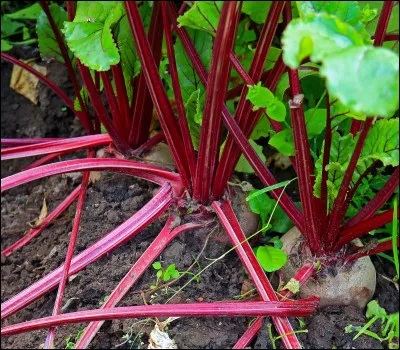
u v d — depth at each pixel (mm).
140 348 1126
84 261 1192
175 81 1116
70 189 1509
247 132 1205
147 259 1182
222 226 1250
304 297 1191
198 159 1145
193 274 1222
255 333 1110
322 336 1136
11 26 1900
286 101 1415
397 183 1075
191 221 1242
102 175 1431
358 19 851
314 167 1238
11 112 1799
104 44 1013
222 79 996
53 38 1435
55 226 1413
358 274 1177
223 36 923
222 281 1233
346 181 1029
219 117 1063
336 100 1014
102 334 1151
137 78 1361
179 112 1141
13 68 1819
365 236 1328
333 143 1111
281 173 1524
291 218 1211
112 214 1339
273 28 1040
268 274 1271
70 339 1156
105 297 1207
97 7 1058
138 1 1283
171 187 1260
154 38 1228
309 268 1168
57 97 1756
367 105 669
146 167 1269
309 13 793
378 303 1260
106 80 1296
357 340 1129
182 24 1048
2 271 1374
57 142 1369
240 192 1309
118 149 1409
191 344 1107
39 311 1237
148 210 1238
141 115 1347
